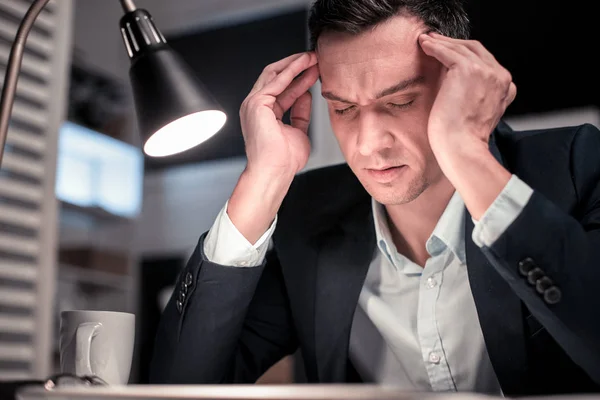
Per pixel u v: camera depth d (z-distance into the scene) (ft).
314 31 3.82
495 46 10.28
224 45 12.73
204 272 3.76
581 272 3.06
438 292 4.16
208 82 12.75
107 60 13.83
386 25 3.57
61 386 2.72
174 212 13.03
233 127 12.50
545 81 9.90
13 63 3.18
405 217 4.22
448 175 3.36
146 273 13.07
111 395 2.05
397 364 4.42
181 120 3.77
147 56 3.52
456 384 4.14
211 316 3.79
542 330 3.62
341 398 1.79
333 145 11.37
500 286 3.67
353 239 4.33
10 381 2.94
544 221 3.11
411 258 4.44
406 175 3.79
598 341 3.03
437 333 4.14
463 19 3.99
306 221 4.53
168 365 3.88
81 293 12.24
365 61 3.59
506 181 3.23
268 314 4.67
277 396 1.86
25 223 5.85
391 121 3.68
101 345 3.22
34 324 5.87
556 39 9.91
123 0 3.66
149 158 13.37
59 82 6.34
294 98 4.26
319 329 4.23
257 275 3.88
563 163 3.86
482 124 3.43
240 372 4.56
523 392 3.60
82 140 12.73
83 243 13.35
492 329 3.67
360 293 4.26
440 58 3.51
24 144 5.93
